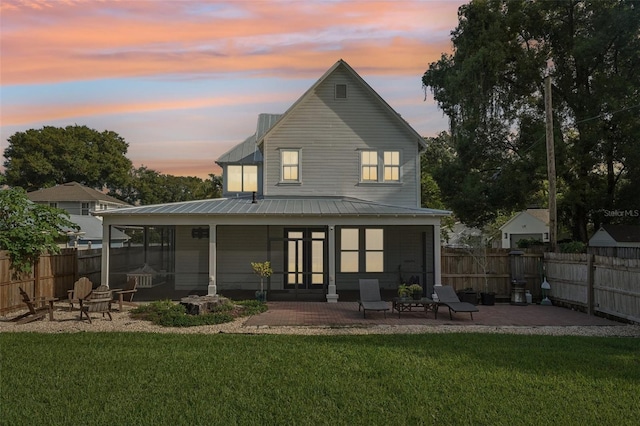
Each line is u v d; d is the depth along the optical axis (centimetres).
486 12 2703
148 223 1591
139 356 816
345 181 1911
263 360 791
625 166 2516
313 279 1923
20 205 1394
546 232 4278
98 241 3194
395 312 1366
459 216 3053
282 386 651
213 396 611
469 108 2720
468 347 895
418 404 584
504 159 2961
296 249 1923
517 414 552
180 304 1341
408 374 709
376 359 798
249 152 2175
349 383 666
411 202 1917
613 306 1243
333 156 1916
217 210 1612
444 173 3103
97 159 5966
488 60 2600
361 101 1928
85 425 522
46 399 601
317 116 1919
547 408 571
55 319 1230
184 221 1597
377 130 1925
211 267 1588
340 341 950
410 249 1939
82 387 649
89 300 1242
